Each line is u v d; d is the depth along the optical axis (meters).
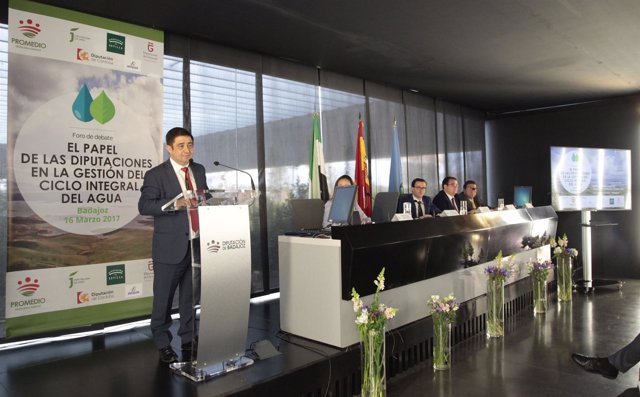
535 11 3.84
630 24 4.12
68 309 3.40
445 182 5.32
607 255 7.09
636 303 5.01
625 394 2.22
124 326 3.68
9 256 3.18
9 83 3.22
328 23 4.07
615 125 7.03
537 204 7.74
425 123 6.95
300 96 5.25
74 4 3.53
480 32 4.31
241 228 2.51
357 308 2.52
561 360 3.17
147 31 3.96
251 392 2.26
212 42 4.51
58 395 2.23
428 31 4.28
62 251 3.40
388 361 2.94
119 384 2.35
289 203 5.04
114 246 3.65
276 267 4.91
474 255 3.96
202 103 4.40
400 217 3.48
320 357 2.65
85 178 3.53
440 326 3.06
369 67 5.44
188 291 2.77
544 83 6.22
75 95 3.51
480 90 6.62
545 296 4.59
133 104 3.82
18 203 3.23
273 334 3.18
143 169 3.85
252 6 3.70
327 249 2.86
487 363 3.14
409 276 3.20
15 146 3.23
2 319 3.18
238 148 4.66
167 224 2.65
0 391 2.30
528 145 7.86
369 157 5.98
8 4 3.27
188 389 2.24
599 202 6.62
